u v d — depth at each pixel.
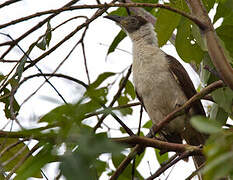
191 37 7.33
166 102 9.52
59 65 6.95
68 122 4.16
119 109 4.77
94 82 6.85
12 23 7.09
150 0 10.23
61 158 4.04
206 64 7.50
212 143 3.65
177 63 9.70
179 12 5.57
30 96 5.95
